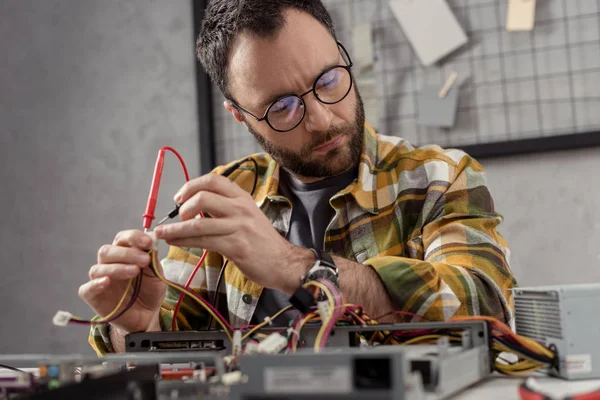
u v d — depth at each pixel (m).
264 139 1.24
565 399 0.56
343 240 1.28
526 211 1.84
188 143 2.16
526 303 0.84
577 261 1.80
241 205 0.89
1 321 2.27
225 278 1.34
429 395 0.59
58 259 2.26
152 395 0.61
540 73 1.85
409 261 0.98
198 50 1.35
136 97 2.22
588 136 1.77
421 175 1.29
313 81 1.14
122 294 0.99
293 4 1.15
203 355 0.65
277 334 0.69
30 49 2.34
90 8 2.30
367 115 1.96
